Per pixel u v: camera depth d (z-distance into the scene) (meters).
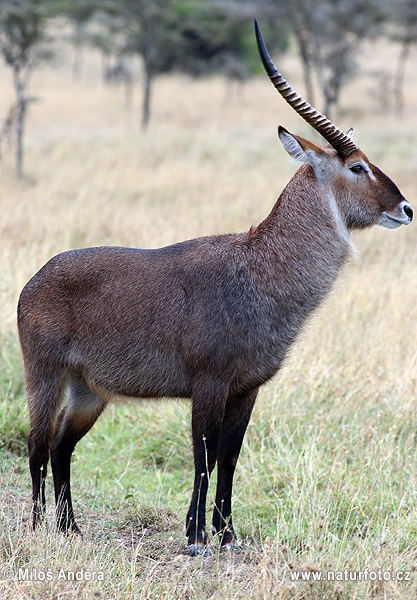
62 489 12.49
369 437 15.28
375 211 12.50
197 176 40.03
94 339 12.09
